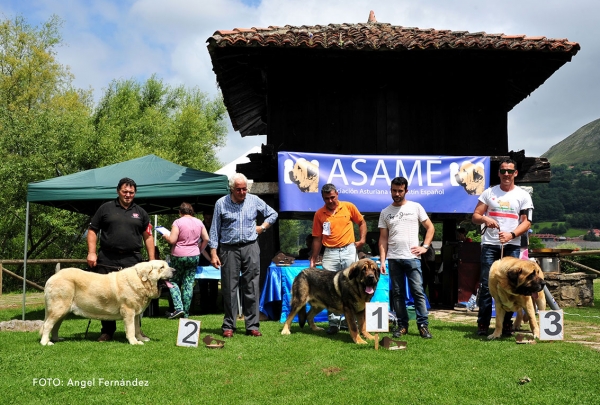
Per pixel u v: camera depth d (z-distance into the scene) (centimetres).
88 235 646
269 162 973
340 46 934
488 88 1046
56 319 613
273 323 800
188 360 527
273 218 693
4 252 2255
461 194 955
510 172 653
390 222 673
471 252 1008
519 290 602
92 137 2134
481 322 665
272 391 432
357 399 406
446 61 1027
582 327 768
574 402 391
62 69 2970
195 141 2833
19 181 1975
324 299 666
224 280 664
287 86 1030
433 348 575
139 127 2625
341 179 938
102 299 612
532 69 1045
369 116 1037
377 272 607
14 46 2877
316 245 721
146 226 676
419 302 655
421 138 1038
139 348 583
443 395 413
